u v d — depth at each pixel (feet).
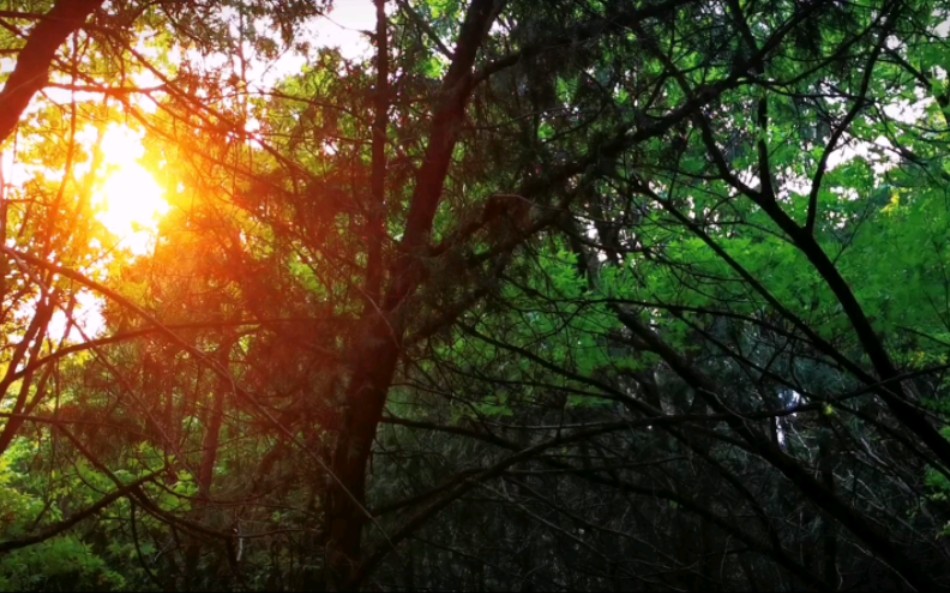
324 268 17.72
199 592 18.85
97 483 21.35
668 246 27.55
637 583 33.12
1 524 23.32
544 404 29.81
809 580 29.71
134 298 16.87
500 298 21.36
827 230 28.40
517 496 29.63
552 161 21.71
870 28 23.88
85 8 15.80
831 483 38.09
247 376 17.63
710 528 36.37
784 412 25.66
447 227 22.91
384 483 28.50
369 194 18.54
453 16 28.32
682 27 24.16
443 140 21.53
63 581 22.41
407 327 20.86
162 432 12.66
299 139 17.79
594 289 28.37
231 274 16.76
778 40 23.79
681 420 25.80
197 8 17.94
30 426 17.85
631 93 22.89
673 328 30.25
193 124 14.66
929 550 37.01
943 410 27.30
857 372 26.25
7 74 19.22
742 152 30.68
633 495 35.55
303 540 19.17
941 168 27.04
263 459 19.39
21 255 11.73
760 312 29.99
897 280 24.97
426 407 27.73
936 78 26.61
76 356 17.42
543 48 21.61
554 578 33.17
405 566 27.53
